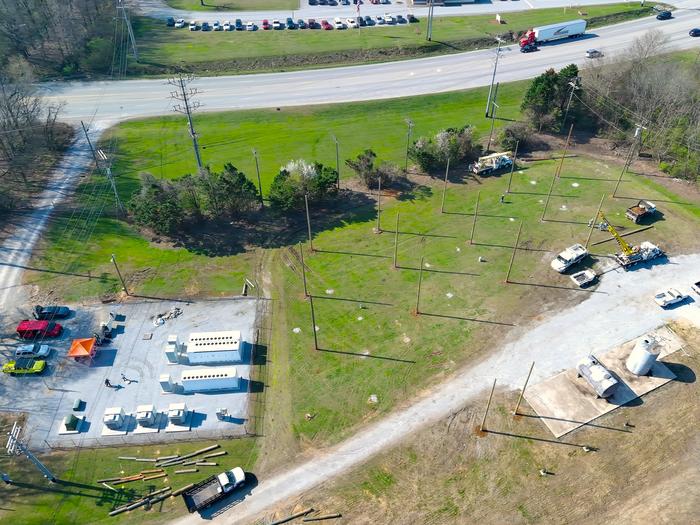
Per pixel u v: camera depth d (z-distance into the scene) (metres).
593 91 94.00
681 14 132.25
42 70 111.06
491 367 54.22
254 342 57.12
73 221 73.31
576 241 69.56
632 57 97.31
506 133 87.81
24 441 48.03
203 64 113.06
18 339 57.31
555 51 117.06
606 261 66.44
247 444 48.03
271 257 68.12
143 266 66.62
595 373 50.91
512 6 141.62
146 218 68.88
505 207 75.88
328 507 43.59
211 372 51.91
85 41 119.31
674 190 78.62
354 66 113.62
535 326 58.34
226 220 74.12
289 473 45.91
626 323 58.50
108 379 53.25
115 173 82.69
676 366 53.84
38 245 69.25
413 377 53.44
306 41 122.38
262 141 90.62
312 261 67.38
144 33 126.69
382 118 96.94
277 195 72.62
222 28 129.50
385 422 49.56
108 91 104.12
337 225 73.31
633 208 72.69
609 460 46.28
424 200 77.69
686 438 47.75
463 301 61.44
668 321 58.59
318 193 73.94
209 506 43.69
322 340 57.25
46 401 51.47
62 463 46.66
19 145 84.81
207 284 64.19
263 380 53.34
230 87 105.81
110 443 48.12
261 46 119.88
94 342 55.50
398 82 107.25
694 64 97.56
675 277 64.00
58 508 43.53
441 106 100.19
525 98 92.75
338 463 46.53
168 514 43.22
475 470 45.81
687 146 80.69
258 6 145.00
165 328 58.66
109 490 44.78
